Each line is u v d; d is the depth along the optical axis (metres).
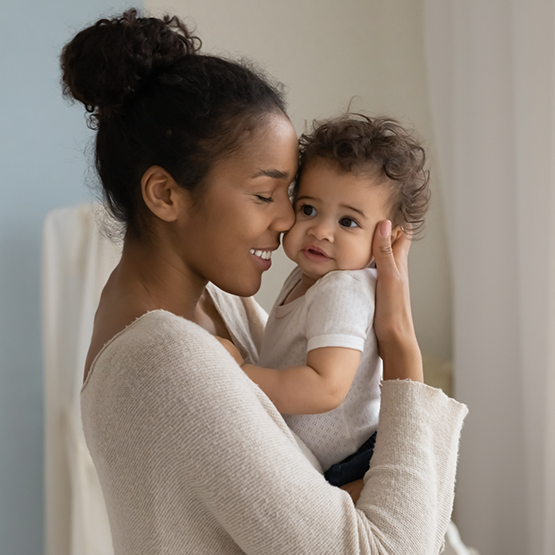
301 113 2.58
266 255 0.85
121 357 0.66
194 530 0.66
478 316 2.20
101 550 1.65
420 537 0.69
